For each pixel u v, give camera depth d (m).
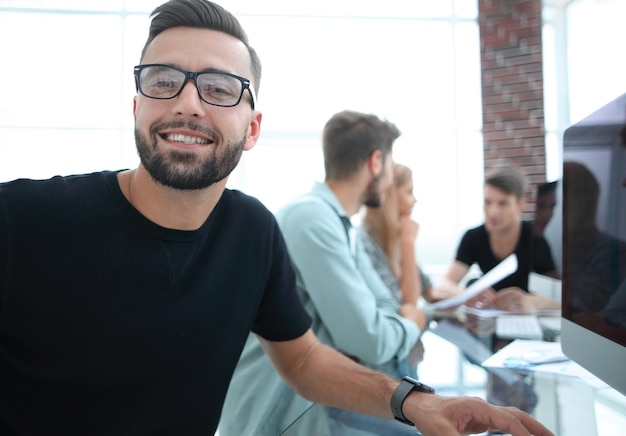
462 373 1.07
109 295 0.76
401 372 1.10
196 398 0.84
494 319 1.68
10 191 0.75
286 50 4.18
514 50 4.16
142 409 0.80
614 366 0.75
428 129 4.24
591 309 0.83
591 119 0.84
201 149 0.76
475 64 4.26
